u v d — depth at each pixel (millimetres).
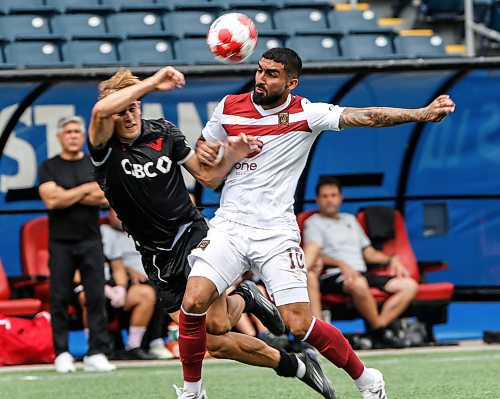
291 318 19094
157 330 35250
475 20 51500
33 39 42531
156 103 37438
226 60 20234
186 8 46625
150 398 24688
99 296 31594
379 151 40594
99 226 31828
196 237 20172
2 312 33938
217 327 19672
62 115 37062
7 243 38344
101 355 31531
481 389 24938
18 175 37406
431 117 18016
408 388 25328
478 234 42125
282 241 19141
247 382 27516
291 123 19250
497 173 41438
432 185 41500
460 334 41188
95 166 19719
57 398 24953
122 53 43031
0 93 35281
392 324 37031
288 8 47219
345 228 37438
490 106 40375
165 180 19781
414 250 41906
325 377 20578
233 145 18922
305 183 40094
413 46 46250
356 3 51281
